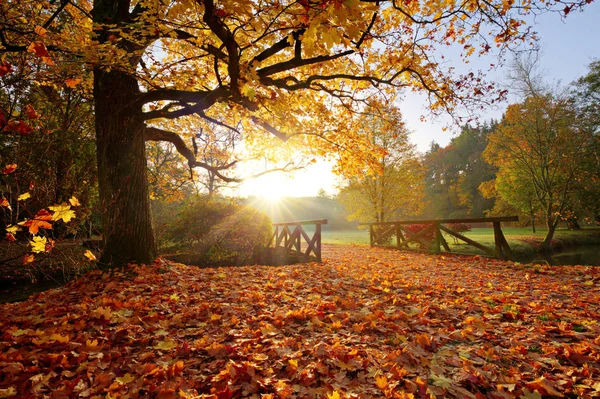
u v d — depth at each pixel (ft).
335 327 10.01
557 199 66.69
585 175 68.44
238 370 7.22
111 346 8.69
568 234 69.26
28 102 14.76
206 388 6.83
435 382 6.73
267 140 28.30
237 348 8.43
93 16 17.17
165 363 7.84
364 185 63.26
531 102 60.54
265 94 16.37
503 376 6.93
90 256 8.47
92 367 7.45
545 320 10.27
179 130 28.19
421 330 9.66
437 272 20.83
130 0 16.90
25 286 17.17
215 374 7.38
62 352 8.01
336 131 24.94
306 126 22.85
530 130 61.72
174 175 43.86
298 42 14.35
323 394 6.51
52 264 15.40
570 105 60.75
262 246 28.43
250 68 11.25
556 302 12.41
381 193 63.57
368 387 6.73
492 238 56.24
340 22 6.68
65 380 6.86
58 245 14.34
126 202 17.03
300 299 13.34
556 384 6.54
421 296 13.69
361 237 80.02
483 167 164.96
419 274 20.16
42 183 12.41
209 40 14.74
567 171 64.59
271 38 12.49
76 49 12.03
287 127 22.43
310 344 8.76
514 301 12.60
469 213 158.61
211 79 22.30
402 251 36.96
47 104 18.25
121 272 15.80
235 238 27.73
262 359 7.79
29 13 12.48
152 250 18.07
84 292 13.46
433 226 32.68
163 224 31.35
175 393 6.53
